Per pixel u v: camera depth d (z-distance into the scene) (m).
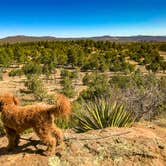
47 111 4.91
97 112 7.19
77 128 7.21
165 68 101.19
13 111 5.05
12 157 5.14
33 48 171.75
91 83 71.12
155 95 11.22
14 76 94.12
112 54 142.38
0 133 8.90
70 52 131.38
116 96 11.15
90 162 4.95
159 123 8.88
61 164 4.86
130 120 7.62
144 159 5.09
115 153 5.18
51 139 4.97
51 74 98.44
